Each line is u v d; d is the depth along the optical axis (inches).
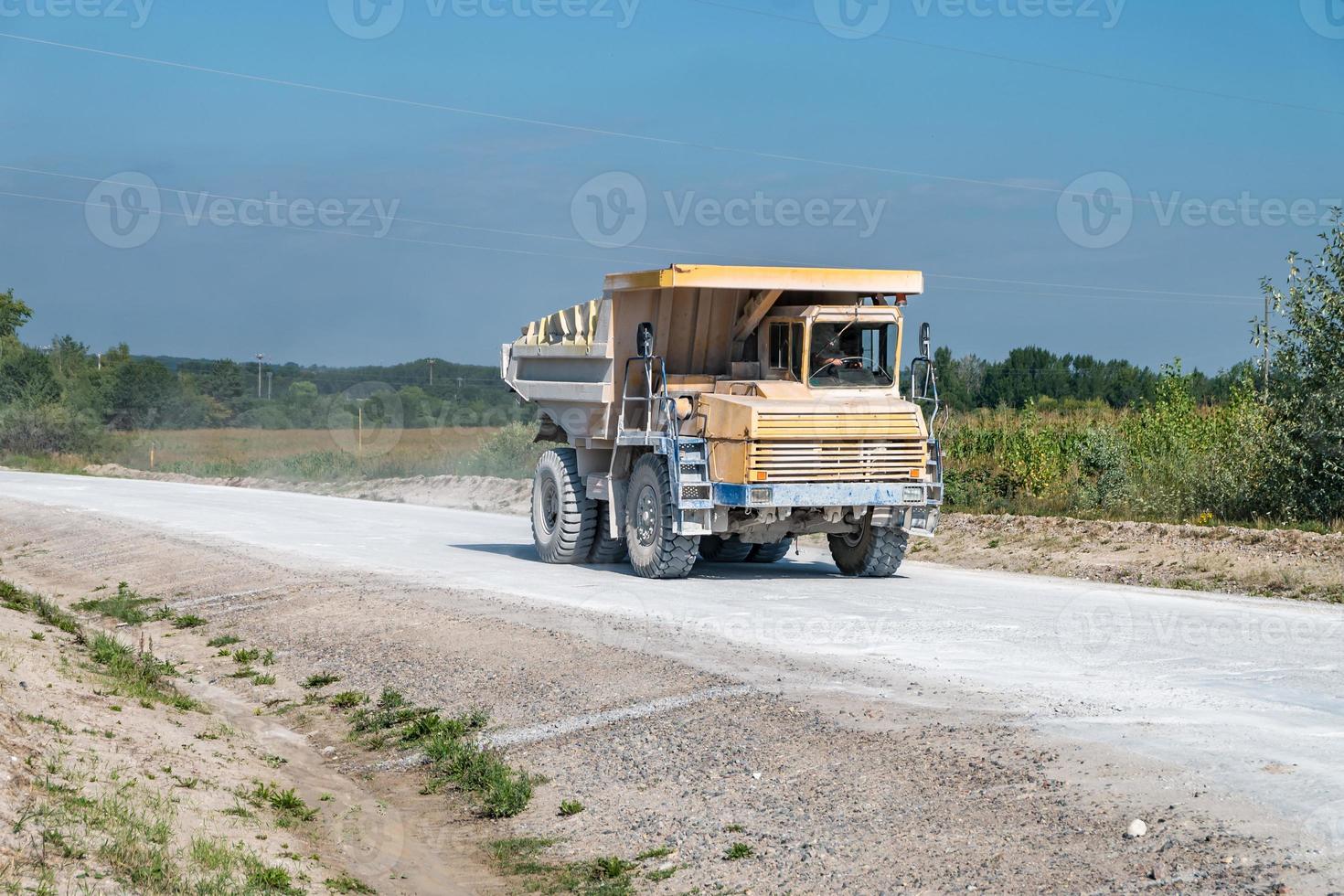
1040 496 1185.4
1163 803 335.0
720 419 754.8
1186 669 494.0
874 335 806.5
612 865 361.1
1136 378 3031.5
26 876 317.4
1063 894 292.4
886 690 473.7
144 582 944.3
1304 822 313.3
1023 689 463.8
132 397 3408.0
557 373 901.8
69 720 465.1
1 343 3410.4
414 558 944.9
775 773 406.0
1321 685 462.3
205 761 468.1
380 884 370.0
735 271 779.4
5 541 1250.0
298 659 669.3
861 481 751.7
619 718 486.3
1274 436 976.9
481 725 515.8
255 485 2066.9
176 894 329.7
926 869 319.6
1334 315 953.5
